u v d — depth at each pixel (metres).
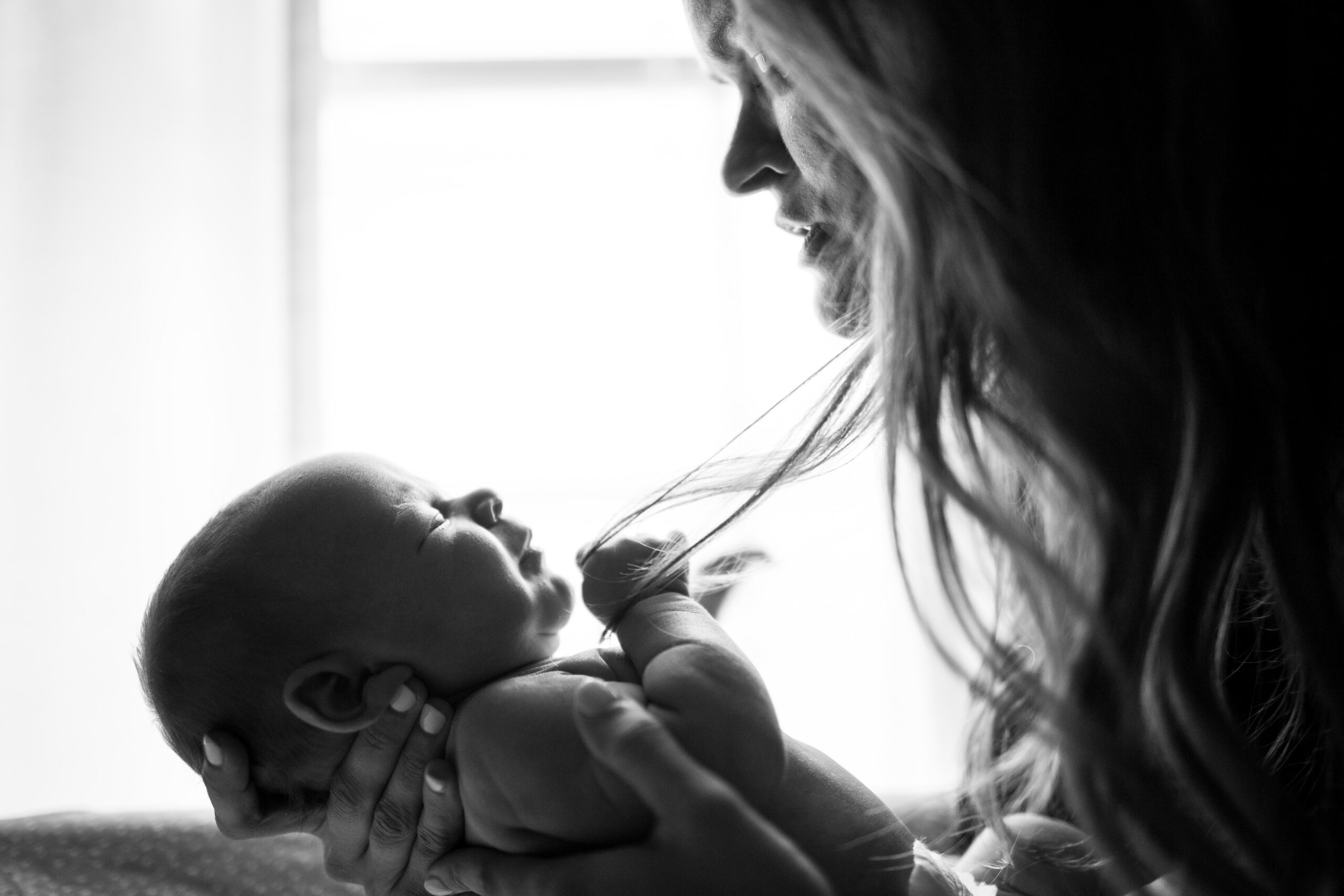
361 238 2.71
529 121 2.71
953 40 0.63
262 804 0.83
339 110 2.68
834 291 0.90
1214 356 0.63
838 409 0.85
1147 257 0.64
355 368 2.71
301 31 2.52
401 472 0.89
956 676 0.73
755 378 2.60
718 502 1.27
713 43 0.90
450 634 0.81
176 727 0.83
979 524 0.76
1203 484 0.64
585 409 2.72
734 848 0.65
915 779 2.31
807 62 0.67
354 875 0.86
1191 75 0.62
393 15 2.68
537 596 0.86
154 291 2.42
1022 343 0.65
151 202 2.43
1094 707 0.65
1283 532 0.65
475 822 0.76
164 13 2.44
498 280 2.74
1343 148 0.64
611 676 0.81
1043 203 0.63
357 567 0.81
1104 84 0.63
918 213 0.67
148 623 0.85
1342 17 0.63
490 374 2.73
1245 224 0.63
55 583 2.36
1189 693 0.64
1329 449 0.66
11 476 2.37
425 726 0.78
